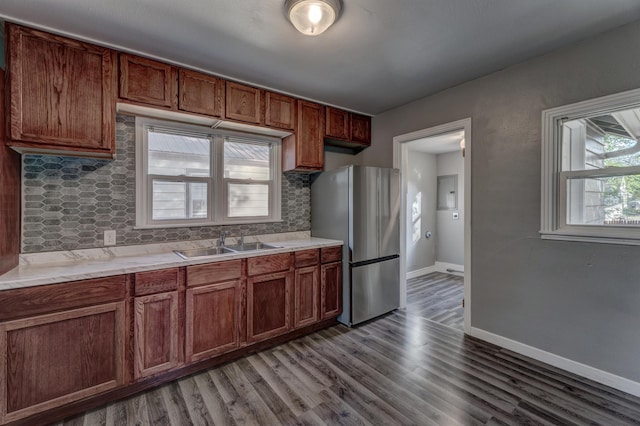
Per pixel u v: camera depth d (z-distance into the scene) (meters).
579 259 2.12
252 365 2.30
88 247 2.25
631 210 2.02
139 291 1.94
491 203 2.60
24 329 1.60
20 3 1.61
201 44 2.06
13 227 1.88
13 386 1.58
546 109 2.25
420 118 3.15
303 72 2.51
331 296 3.02
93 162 2.27
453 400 1.87
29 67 1.79
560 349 2.22
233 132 2.97
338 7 1.65
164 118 2.51
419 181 5.27
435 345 2.61
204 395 1.94
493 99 2.56
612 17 1.81
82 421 1.71
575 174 2.18
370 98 3.12
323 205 3.38
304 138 3.12
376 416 1.73
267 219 3.22
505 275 2.52
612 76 1.95
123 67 2.11
